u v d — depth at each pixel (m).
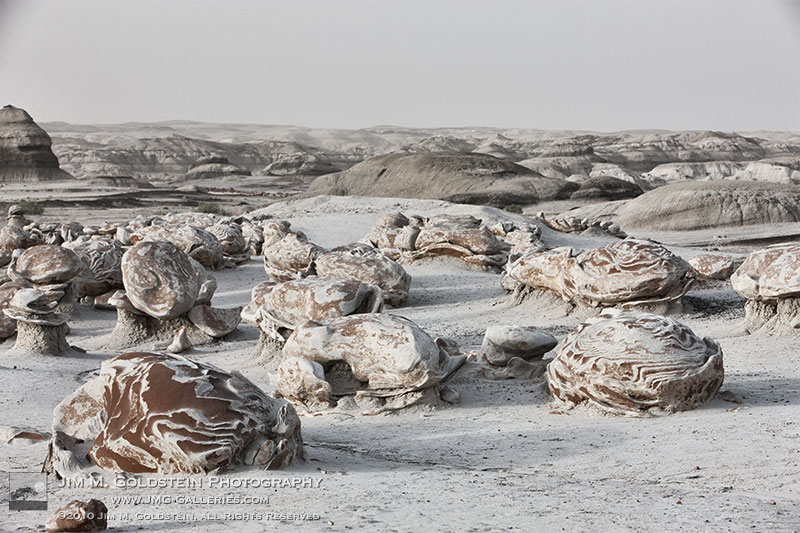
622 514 6.07
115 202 103.81
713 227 67.50
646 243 17.52
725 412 9.70
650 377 9.77
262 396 8.09
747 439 8.39
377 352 11.03
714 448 8.20
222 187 173.12
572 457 8.30
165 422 7.48
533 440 9.08
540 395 11.31
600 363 10.01
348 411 11.00
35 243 26.42
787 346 13.66
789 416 9.23
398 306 20.78
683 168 178.00
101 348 17.62
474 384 12.07
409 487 7.06
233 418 7.66
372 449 9.09
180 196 121.94
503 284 20.72
